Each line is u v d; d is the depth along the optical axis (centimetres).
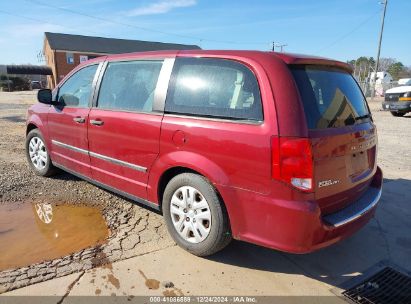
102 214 432
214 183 312
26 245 360
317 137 281
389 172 635
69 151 481
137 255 342
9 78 5572
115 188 422
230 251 356
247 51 319
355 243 381
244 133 293
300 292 300
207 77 331
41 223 409
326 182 292
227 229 320
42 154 547
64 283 297
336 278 321
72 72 493
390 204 484
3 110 1694
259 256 350
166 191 354
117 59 423
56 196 484
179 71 353
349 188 323
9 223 408
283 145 275
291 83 287
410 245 380
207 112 322
